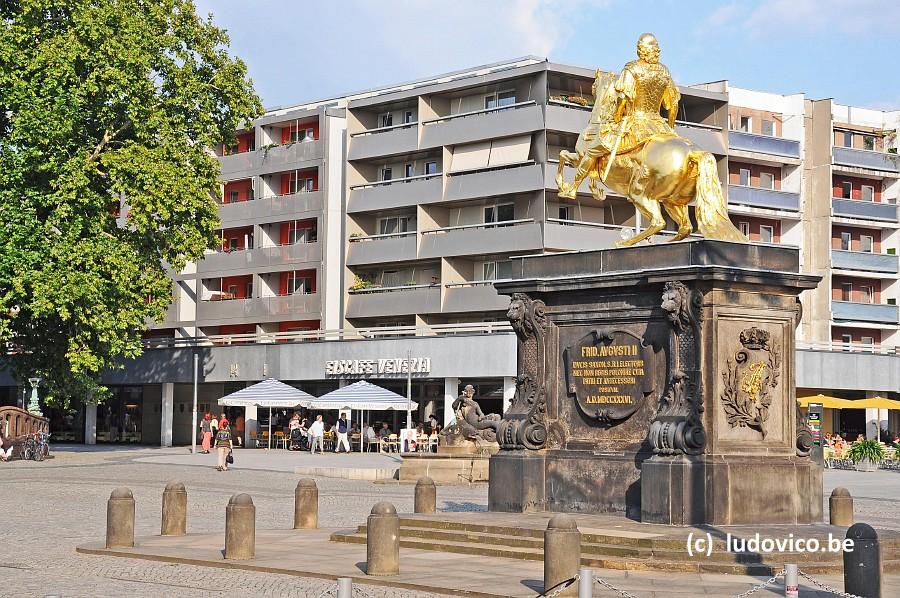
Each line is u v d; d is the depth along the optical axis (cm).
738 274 2003
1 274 4822
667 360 2061
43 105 4862
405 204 7562
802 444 2069
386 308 7625
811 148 8281
